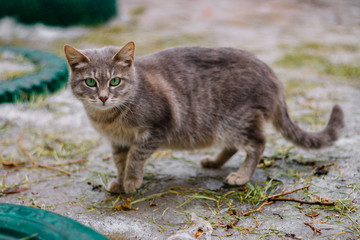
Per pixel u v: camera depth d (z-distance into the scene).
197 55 1.67
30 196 1.62
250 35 3.29
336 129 1.74
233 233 1.50
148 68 1.65
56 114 1.99
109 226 1.53
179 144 1.67
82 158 1.77
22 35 3.07
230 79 1.65
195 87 1.65
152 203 1.59
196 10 4.34
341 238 1.48
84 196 1.62
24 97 2.04
